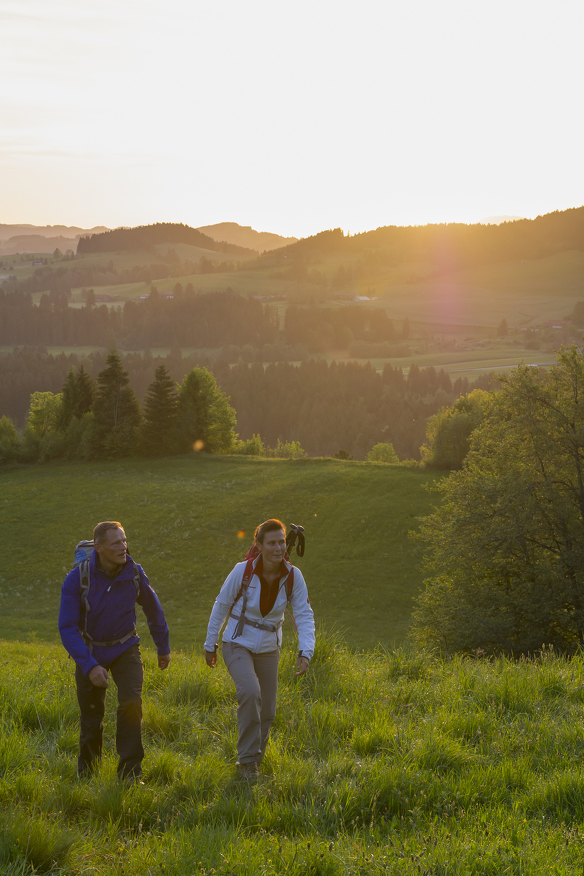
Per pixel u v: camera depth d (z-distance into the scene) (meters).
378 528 60.81
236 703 5.75
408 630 45.06
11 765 4.12
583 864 3.04
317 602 50.50
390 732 4.80
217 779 4.12
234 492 70.81
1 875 2.89
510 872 2.97
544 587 24.62
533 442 28.33
